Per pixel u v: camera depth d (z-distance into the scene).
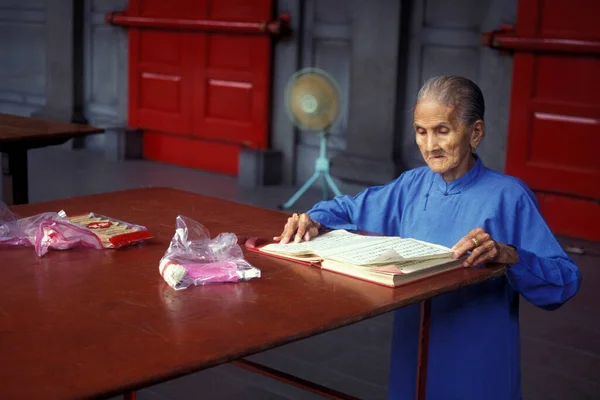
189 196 3.04
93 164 9.09
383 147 7.50
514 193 2.34
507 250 2.14
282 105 8.24
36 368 1.47
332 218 2.54
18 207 2.77
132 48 9.30
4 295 1.88
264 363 3.90
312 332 1.71
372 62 7.45
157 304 1.84
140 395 3.50
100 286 1.96
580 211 6.41
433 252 2.15
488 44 6.57
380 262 2.04
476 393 2.40
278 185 8.24
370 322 4.51
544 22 6.33
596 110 6.20
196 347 1.59
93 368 1.48
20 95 10.80
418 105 2.24
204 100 8.75
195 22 8.51
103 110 10.00
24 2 10.51
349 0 7.66
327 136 8.05
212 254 2.19
